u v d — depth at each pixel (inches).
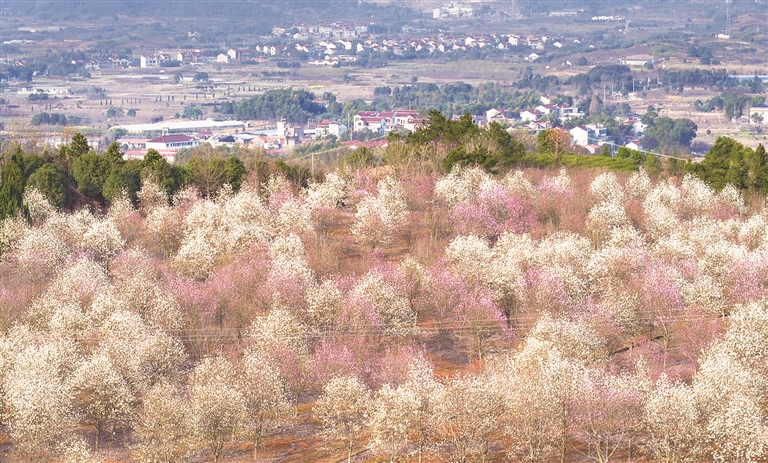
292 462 2255.2
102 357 2353.6
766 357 2498.8
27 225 3344.0
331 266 3137.3
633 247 3179.1
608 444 2256.4
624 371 2454.5
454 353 2775.6
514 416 2215.8
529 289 2876.5
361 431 2347.4
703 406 2161.7
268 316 2623.0
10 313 2728.8
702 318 2672.2
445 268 3038.9
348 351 2507.4
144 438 2236.7
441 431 2246.6
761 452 2076.8
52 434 2220.7
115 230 3289.9
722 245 3147.1
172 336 2613.2
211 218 3385.8
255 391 2292.1
